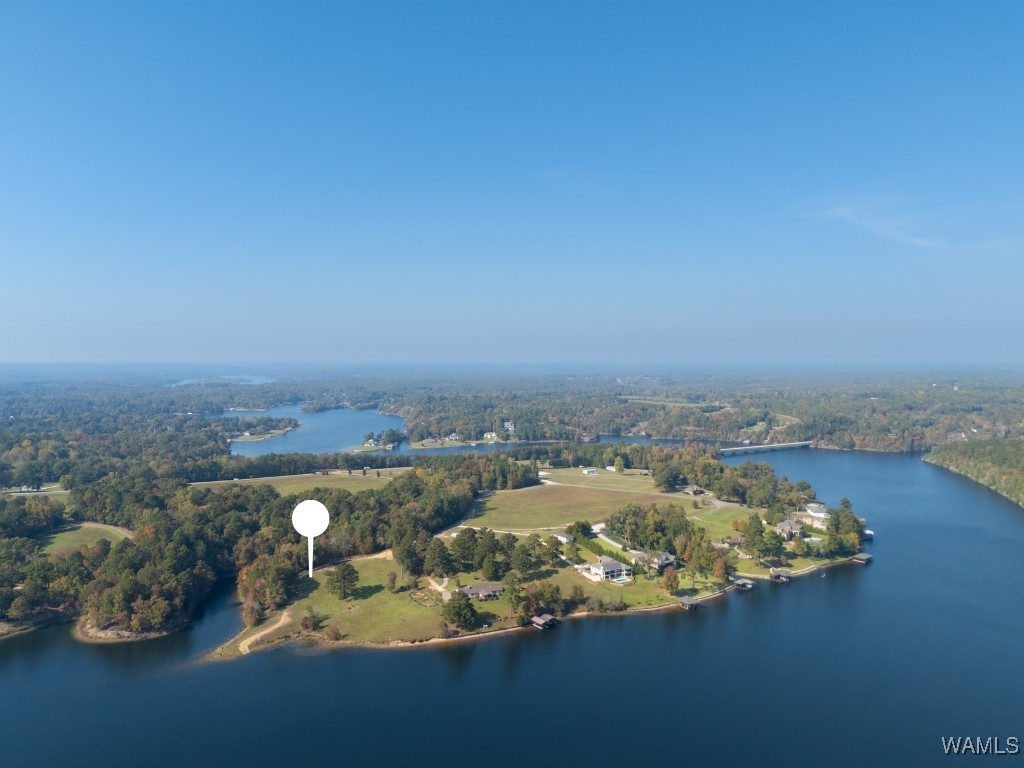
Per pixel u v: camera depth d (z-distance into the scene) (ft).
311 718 479.82
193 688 519.19
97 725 469.16
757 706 495.82
